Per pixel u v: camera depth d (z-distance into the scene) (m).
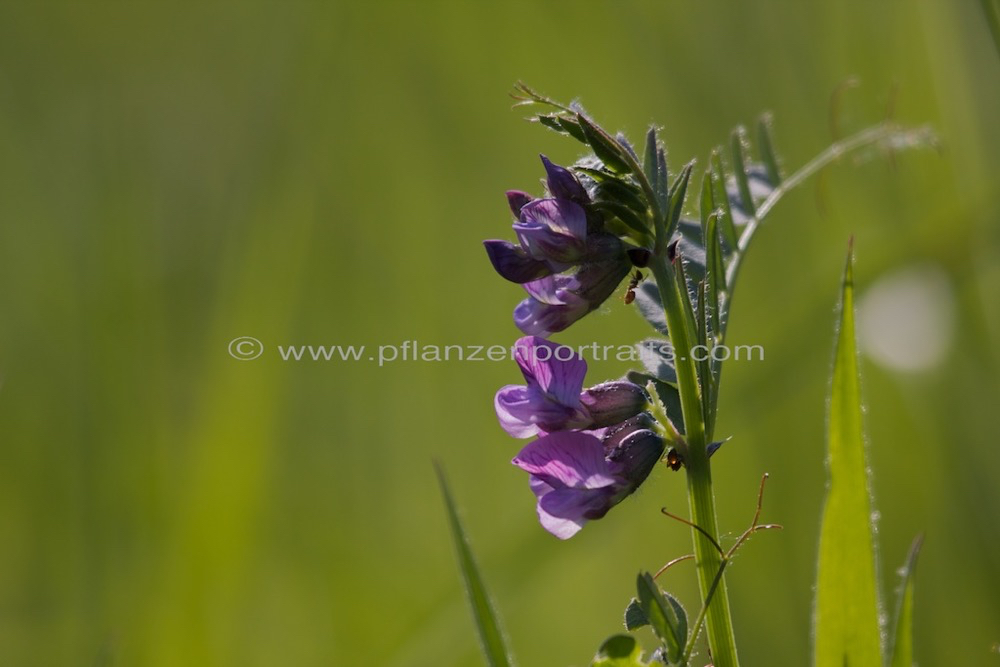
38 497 0.80
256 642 0.74
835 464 0.54
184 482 0.67
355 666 0.68
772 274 0.84
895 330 0.77
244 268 0.72
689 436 0.54
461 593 0.67
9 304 0.87
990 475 0.74
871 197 0.82
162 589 0.65
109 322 0.83
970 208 0.73
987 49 0.71
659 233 0.54
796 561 0.74
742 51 0.87
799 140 0.84
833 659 0.54
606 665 0.54
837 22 0.85
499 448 0.88
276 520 0.83
